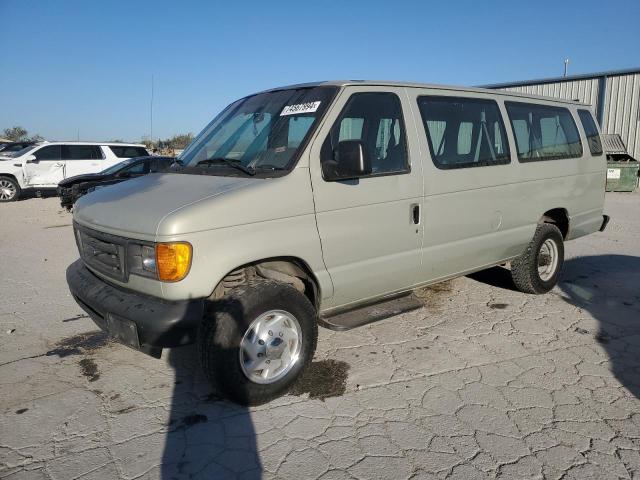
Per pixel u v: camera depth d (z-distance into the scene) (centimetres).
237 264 332
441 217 450
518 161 523
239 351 336
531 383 390
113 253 351
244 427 333
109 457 304
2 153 2006
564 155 587
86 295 367
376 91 416
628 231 1017
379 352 445
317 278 374
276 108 419
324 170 371
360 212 391
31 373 411
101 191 421
